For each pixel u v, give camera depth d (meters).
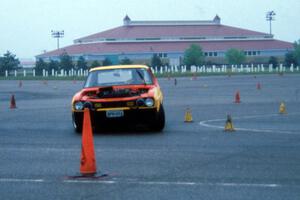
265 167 9.74
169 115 20.42
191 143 12.88
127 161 10.49
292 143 12.77
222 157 10.87
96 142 13.24
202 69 98.69
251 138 13.70
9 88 48.19
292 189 8.00
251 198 7.51
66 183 8.55
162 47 114.75
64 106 26.16
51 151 11.96
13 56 105.19
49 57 121.62
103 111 14.53
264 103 26.20
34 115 21.44
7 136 14.73
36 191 8.05
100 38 117.62
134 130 15.67
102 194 7.81
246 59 115.44
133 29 119.25
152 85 15.40
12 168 9.91
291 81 52.91
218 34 121.31
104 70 16.09
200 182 8.53
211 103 26.58
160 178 8.85
